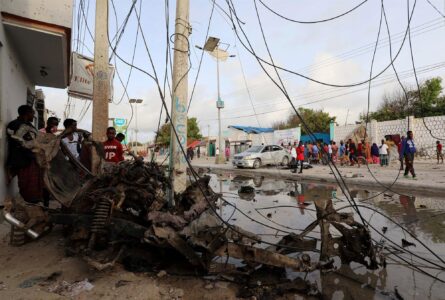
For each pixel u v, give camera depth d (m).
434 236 5.08
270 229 5.48
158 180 4.36
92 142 4.81
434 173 14.48
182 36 6.10
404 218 6.37
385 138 24.92
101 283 3.06
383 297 2.99
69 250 3.67
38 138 4.07
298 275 3.48
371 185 11.48
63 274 3.24
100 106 7.89
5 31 6.10
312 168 20.02
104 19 7.95
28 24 6.15
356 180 12.20
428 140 22.88
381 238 5.00
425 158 22.84
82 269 3.34
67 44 7.34
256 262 3.22
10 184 6.18
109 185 3.77
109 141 6.73
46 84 11.48
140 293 2.87
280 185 12.41
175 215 3.52
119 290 2.91
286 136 35.06
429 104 30.02
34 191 4.84
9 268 3.38
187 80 6.15
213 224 3.44
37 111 13.20
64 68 9.15
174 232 3.05
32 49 7.36
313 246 4.03
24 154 4.78
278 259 3.10
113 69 11.85
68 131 4.24
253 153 21.38
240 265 3.75
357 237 3.65
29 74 9.72
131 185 3.75
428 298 2.99
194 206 3.65
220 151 28.45
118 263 3.51
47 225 4.21
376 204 8.01
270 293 3.00
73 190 4.45
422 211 7.05
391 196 9.29
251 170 19.55
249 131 41.12
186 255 3.09
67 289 2.91
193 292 2.96
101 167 4.56
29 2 6.11
